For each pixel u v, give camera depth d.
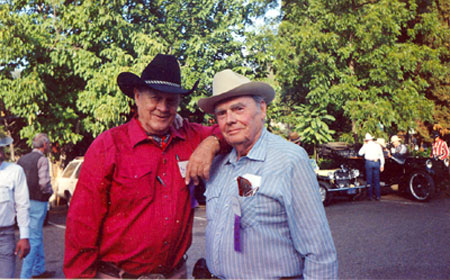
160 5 11.91
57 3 10.44
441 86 18.73
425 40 17.44
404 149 10.72
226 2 11.78
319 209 1.60
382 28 14.37
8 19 9.48
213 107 1.84
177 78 1.88
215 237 1.72
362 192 10.72
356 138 14.48
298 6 14.45
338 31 14.06
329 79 14.30
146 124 1.82
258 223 1.58
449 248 5.20
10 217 2.82
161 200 1.79
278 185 1.57
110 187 1.73
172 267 1.89
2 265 2.76
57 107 10.63
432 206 8.71
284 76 14.16
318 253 1.56
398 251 5.15
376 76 13.93
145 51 10.84
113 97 10.09
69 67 10.43
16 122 11.57
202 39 11.18
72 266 1.73
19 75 10.68
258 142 1.70
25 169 4.41
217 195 1.77
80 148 12.49
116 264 1.77
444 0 18.12
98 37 10.55
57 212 10.02
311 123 13.56
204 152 1.79
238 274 1.62
